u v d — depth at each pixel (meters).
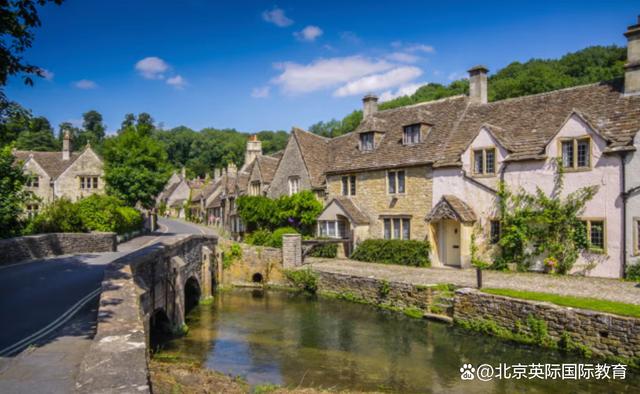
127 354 5.28
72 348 7.48
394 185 26.50
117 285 9.73
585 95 21.25
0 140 10.27
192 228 53.28
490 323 15.20
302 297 22.72
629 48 19.47
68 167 47.38
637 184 17.38
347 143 31.53
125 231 32.97
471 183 22.58
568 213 19.16
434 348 14.15
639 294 15.08
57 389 5.86
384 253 25.47
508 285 17.23
